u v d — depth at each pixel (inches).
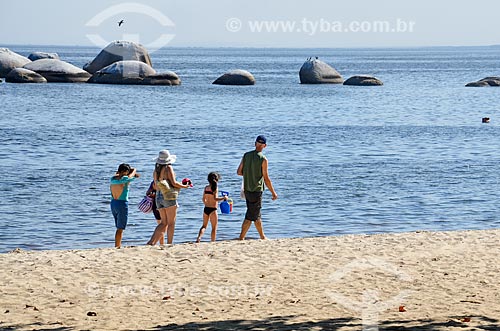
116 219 1128.8
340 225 1461.6
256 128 3336.6
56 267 919.0
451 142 2849.4
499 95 5816.9
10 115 3710.6
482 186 1895.9
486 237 1098.7
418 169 2166.6
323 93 5821.9
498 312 751.1
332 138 2950.3
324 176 2021.4
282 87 6535.4
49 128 3184.1
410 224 1477.6
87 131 3100.4
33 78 6087.6
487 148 2677.2
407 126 3476.9
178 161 2297.0
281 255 984.3
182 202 1644.9
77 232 1378.0
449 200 1718.8
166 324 721.6
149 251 1002.7
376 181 1948.8
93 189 1798.7
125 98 4968.0
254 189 1148.5
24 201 1648.6
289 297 813.2
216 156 2416.3
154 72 6392.7
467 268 927.7
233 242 1069.1
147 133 3070.9
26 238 1332.4
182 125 3440.0
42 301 794.8
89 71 6648.6
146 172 2070.6
